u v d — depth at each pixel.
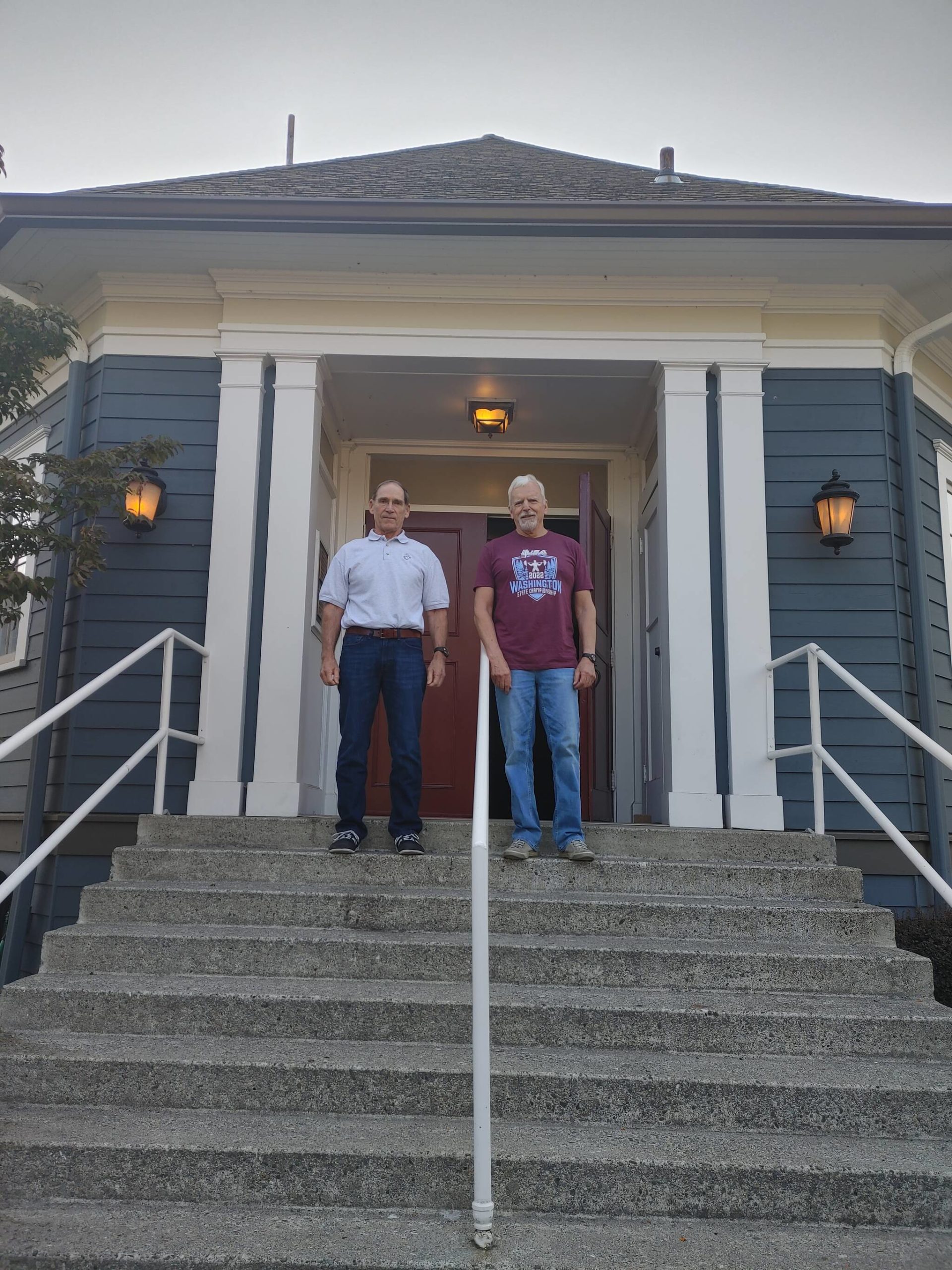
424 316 5.17
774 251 4.85
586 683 3.87
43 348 4.66
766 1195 2.30
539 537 4.06
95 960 3.21
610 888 3.66
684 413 5.04
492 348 5.12
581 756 5.52
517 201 4.58
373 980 3.15
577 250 4.89
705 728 4.69
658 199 4.91
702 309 5.14
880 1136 2.55
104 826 4.65
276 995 2.91
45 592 4.36
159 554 4.96
